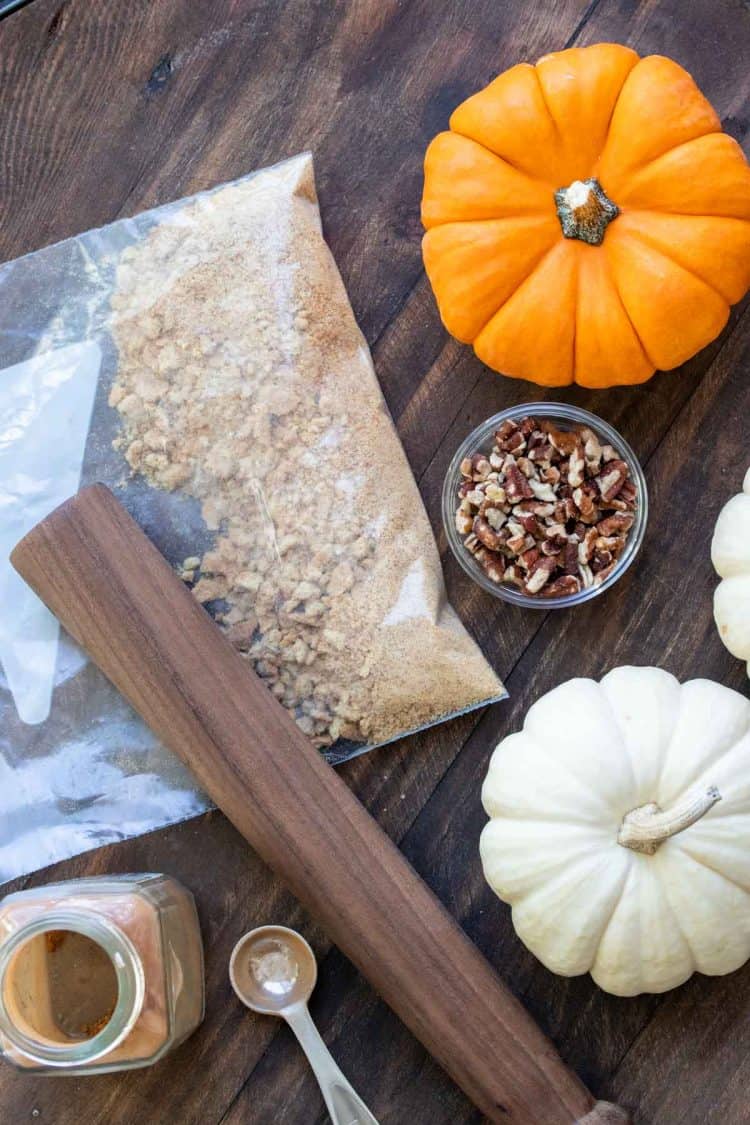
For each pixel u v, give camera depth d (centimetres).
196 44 61
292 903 60
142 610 56
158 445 60
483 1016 56
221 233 59
